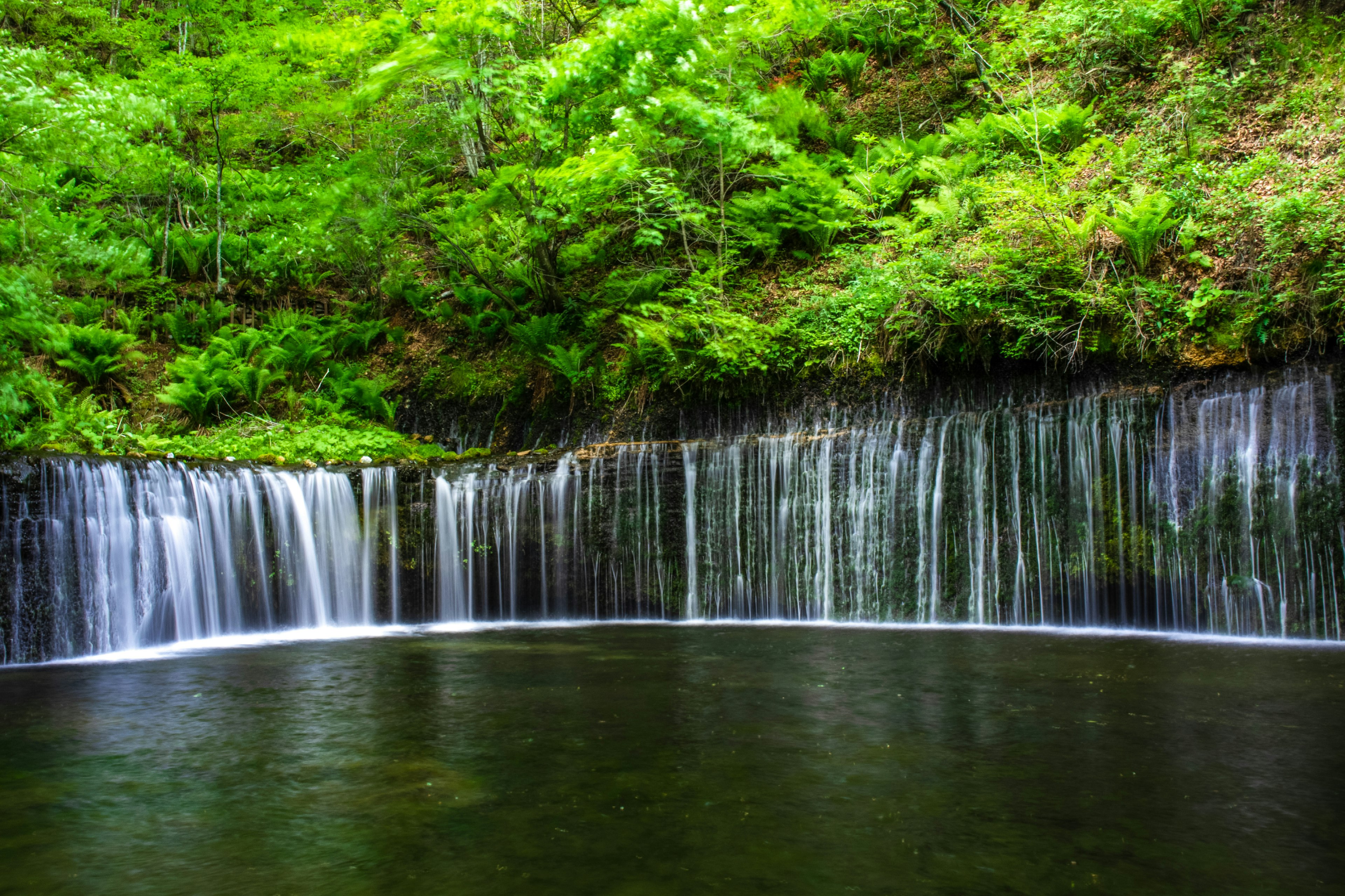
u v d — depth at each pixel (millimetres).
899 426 12695
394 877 3627
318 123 19406
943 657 8820
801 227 15781
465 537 13617
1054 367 12164
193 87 18375
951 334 12836
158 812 4441
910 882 3510
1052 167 14484
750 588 13398
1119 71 15773
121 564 10414
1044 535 11664
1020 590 11766
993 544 11977
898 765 5047
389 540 13219
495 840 4016
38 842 4062
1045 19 15609
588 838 4027
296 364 18000
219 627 11453
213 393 16062
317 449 15000
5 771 5156
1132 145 13492
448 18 13805
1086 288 12008
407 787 4785
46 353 15930
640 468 13922
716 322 14148
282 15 21469
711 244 17219
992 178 14195
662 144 15789
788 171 15812
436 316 19141
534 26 17297
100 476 10289
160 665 9008
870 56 20250
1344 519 9703
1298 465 10086
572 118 14750
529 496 13883
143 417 16375
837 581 12898
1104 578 11266
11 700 7219
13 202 12477
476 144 19688
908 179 15562
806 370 14062
